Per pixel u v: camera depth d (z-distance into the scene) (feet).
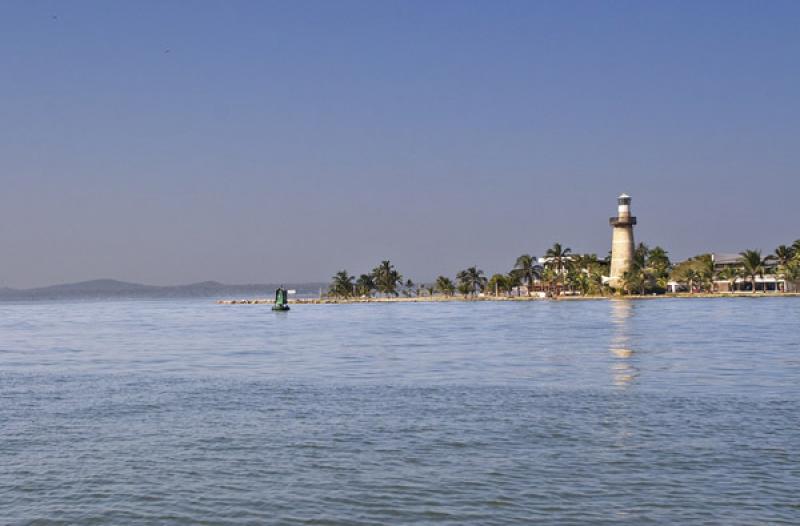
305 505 85.30
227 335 390.83
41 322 619.26
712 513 81.10
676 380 176.55
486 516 81.20
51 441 116.88
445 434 117.80
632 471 95.86
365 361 235.61
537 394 156.66
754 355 234.38
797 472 94.43
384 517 81.46
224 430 123.65
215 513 83.41
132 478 96.17
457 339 328.08
